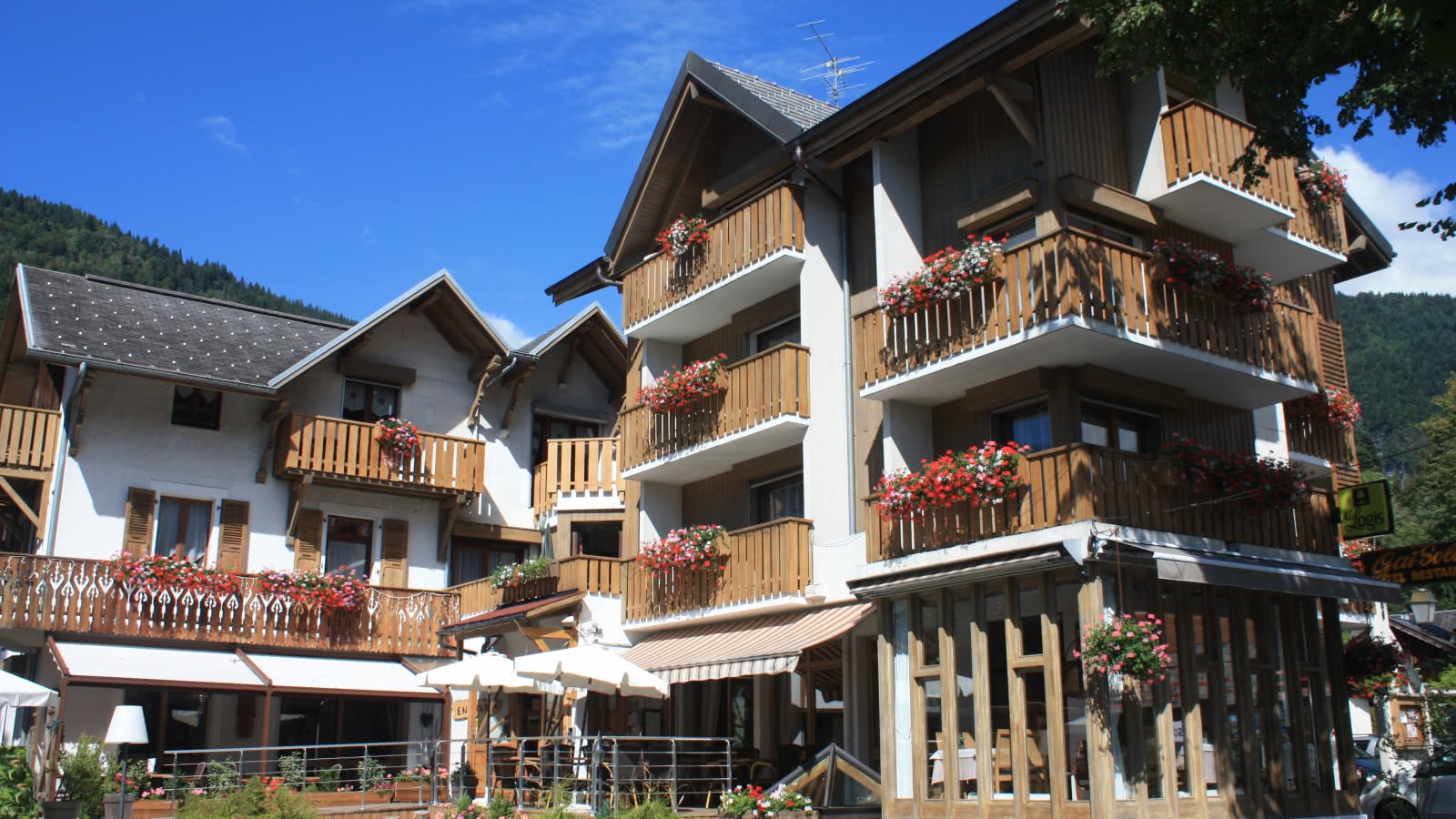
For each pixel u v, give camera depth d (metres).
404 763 27.70
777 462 21.61
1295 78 12.77
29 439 25.53
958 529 16.61
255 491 27.98
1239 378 17.89
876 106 18.73
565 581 24.94
